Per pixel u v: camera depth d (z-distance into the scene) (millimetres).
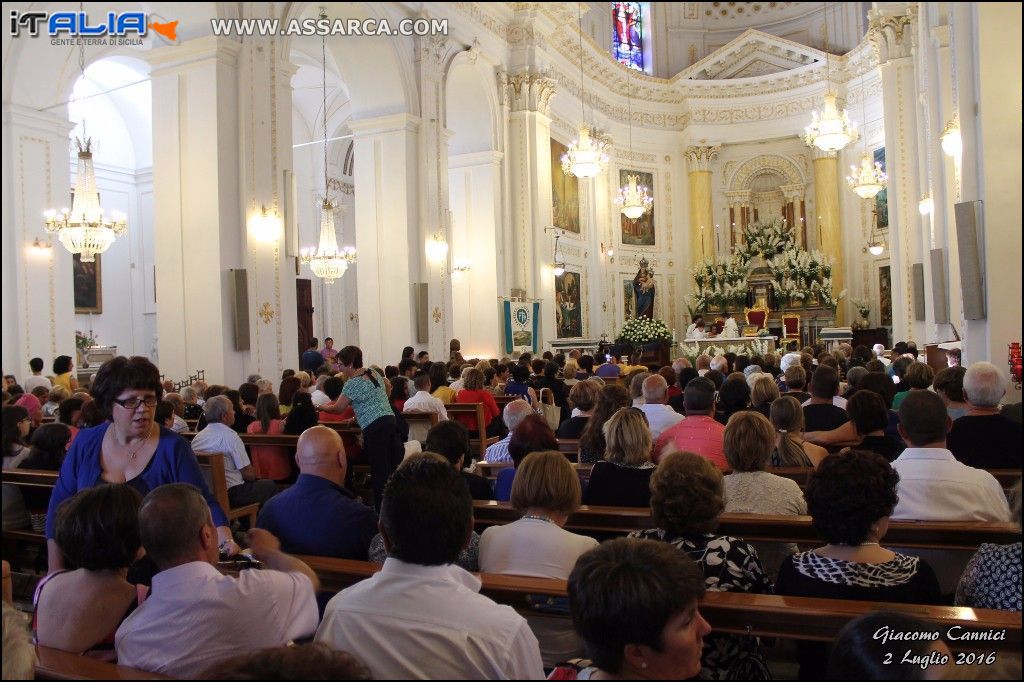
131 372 3391
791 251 24672
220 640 2396
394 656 2250
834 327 24281
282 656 1541
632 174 26484
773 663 3652
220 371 11234
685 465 3057
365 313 15539
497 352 18781
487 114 18953
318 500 3447
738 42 26016
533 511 3162
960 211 4453
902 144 18562
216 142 11273
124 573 2842
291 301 12258
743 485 3834
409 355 13742
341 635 2314
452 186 19297
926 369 6539
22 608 4488
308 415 7086
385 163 15352
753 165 27141
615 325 25531
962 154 4574
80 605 2721
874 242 24266
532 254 19750
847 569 2705
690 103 26719
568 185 22781
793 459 4734
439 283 15867
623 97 26141
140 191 20250
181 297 11477
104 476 3484
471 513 2447
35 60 12406
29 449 5719
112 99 19609
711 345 21641
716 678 2828
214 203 11289
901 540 3467
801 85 25656
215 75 11281
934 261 11227
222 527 3480
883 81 18844
